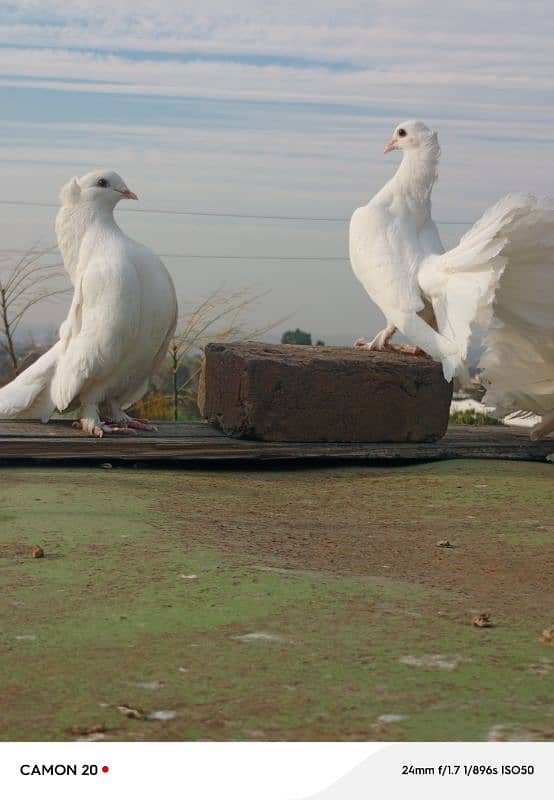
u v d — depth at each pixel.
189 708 0.75
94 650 0.86
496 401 1.48
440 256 1.47
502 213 1.39
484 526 1.19
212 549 1.08
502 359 1.47
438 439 1.49
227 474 1.39
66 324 1.42
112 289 1.37
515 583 1.03
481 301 1.39
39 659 0.84
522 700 0.78
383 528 1.18
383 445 1.45
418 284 1.48
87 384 1.41
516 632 0.93
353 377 1.45
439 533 1.17
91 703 0.76
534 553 1.11
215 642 0.89
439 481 1.36
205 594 0.98
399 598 0.99
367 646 0.88
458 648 0.89
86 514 1.17
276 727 0.72
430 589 1.01
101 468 1.38
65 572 1.02
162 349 1.46
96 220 1.42
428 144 1.52
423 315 1.51
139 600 0.97
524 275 1.43
